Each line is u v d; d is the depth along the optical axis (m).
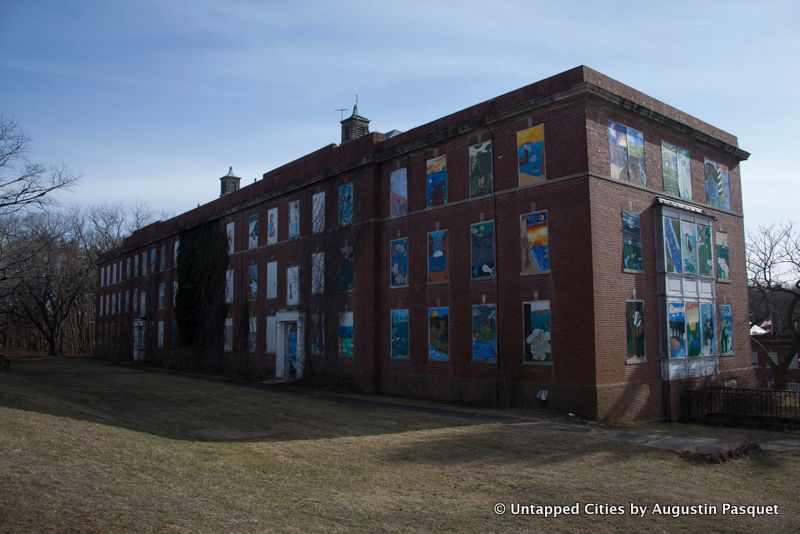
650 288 21.73
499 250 22.27
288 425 17.23
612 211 20.58
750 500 10.86
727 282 26.38
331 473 11.51
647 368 20.97
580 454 13.89
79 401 20.61
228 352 39.25
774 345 45.56
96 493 8.09
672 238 22.89
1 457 9.38
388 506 9.37
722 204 27.02
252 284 37.38
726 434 17.97
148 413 19.09
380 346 27.11
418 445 14.45
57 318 71.81
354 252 28.58
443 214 24.66
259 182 37.94
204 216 44.28
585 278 19.50
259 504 8.88
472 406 21.98
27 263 56.16
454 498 10.09
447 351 23.91
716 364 24.42
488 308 22.44
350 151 29.70
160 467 10.58
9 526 6.41
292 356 33.47
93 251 75.38
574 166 20.19
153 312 51.16
